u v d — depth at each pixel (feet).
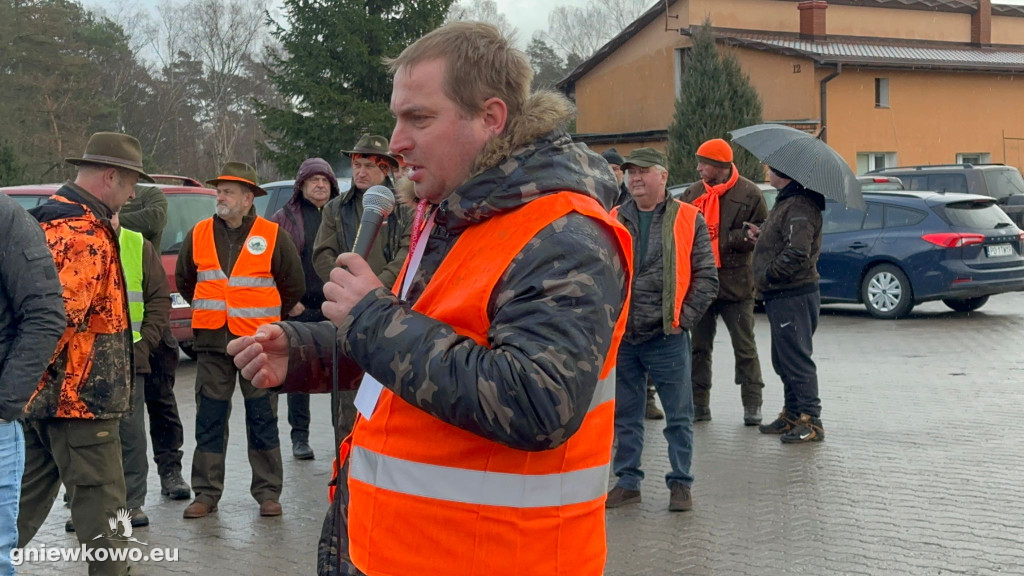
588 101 114.11
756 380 26.53
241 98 185.57
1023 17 124.36
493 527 6.86
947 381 31.50
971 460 22.18
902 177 67.26
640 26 107.14
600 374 7.14
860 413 27.32
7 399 11.24
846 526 18.01
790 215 23.93
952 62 101.04
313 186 24.04
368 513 7.14
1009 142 107.14
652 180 19.43
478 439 6.86
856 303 48.11
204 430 19.61
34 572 16.57
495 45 7.01
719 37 97.71
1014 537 17.17
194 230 20.18
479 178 6.81
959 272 44.86
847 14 109.70
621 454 19.90
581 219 6.69
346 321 6.68
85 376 13.20
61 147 129.18
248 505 20.29
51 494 14.49
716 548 17.07
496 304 6.65
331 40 104.78
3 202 11.46
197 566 16.63
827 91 94.99
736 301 26.37
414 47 7.14
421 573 6.91
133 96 173.27
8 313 11.53
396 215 19.12
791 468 22.06
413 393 6.44
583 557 7.13
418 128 7.05
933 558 16.28
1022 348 37.17
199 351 19.61
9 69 134.00
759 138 24.95
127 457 18.74
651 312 18.99
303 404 23.93
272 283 19.85
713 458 23.15
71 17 159.43
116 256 13.69
